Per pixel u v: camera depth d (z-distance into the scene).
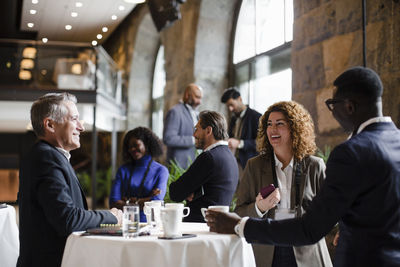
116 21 11.19
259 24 7.05
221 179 2.97
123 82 11.95
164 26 6.26
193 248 1.97
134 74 11.96
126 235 2.06
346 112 1.79
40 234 2.27
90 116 10.45
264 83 6.88
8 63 9.06
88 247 2.01
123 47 12.69
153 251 1.93
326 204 1.68
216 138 3.08
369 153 1.64
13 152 19.14
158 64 11.76
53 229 2.28
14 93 9.05
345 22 4.01
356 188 1.64
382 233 1.62
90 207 11.83
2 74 9.04
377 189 1.63
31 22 11.20
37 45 9.19
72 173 2.42
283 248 2.41
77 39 13.01
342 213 1.67
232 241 2.05
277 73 6.53
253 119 5.12
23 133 19.17
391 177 1.63
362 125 1.76
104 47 14.55
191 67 7.96
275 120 2.60
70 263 2.03
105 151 12.20
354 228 1.68
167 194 4.23
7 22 13.77
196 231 2.27
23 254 2.29
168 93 9.12
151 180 3.92
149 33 11.62
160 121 11.42
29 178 2.29
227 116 7.95
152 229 2.40
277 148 2.60
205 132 3.08
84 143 12.30
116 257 1.94
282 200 2.54
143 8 10.86
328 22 4.22
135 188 3.89
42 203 2.23
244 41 7.54
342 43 4.04
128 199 3.83
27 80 9.12
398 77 3.46
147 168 3.95
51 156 2.32
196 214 2.97
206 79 7.91
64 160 2.38
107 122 11.59
